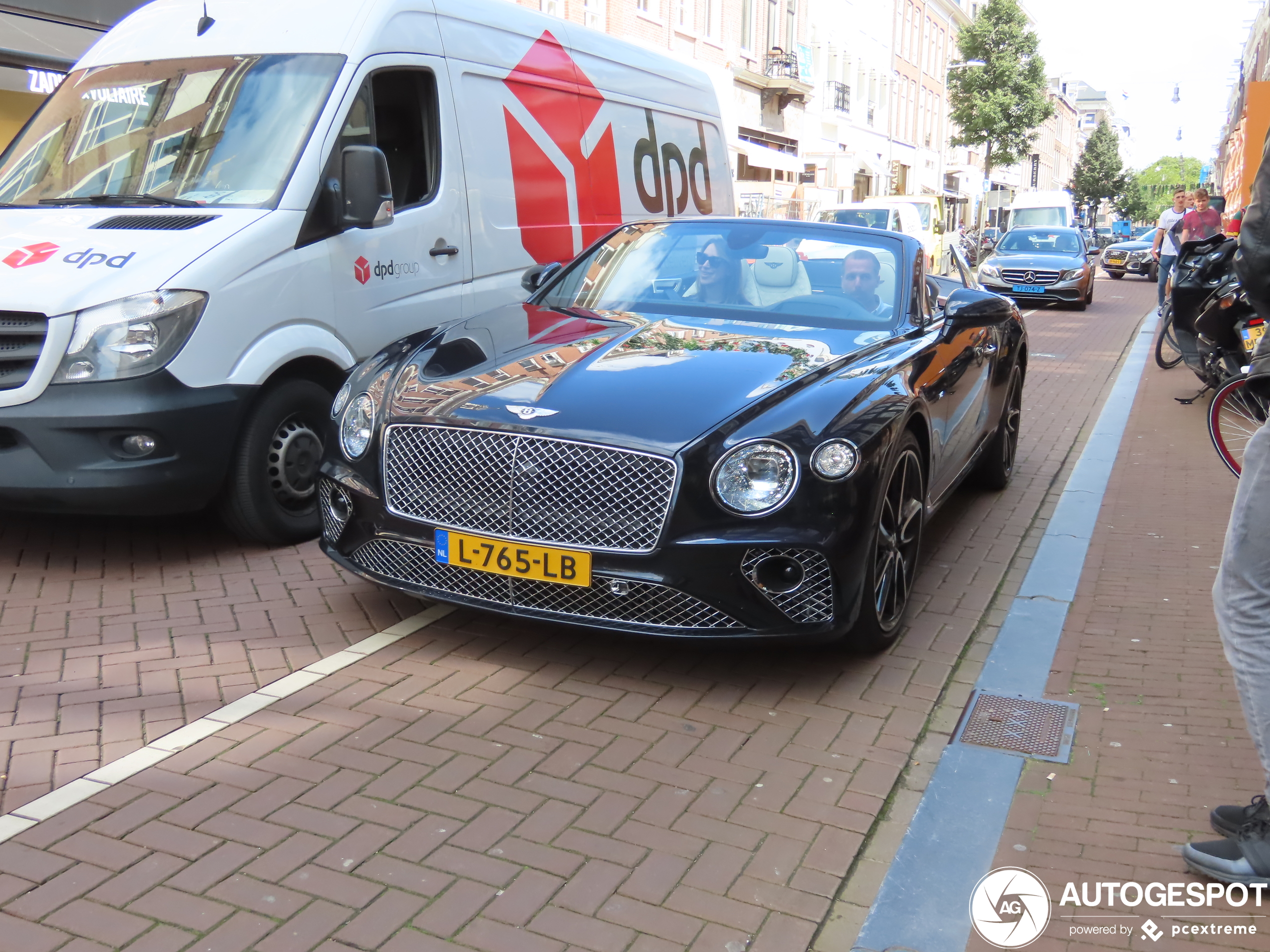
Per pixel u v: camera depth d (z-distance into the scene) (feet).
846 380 13.14
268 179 17.25
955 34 200.95
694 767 10.84
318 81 18.10
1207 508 20.93
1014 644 14.23
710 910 8.64
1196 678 13.25
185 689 12.27
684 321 15.37
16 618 14.25
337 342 17.72
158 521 18.63
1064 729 11.93
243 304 16.08
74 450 15.01
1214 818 9.83
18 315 15.08
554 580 12.05
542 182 22.85
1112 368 41.86
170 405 15.15
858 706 12.29
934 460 14.97
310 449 17.48
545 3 73.26
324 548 14.05
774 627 11.94
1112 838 9.83
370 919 8.36
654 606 11.93
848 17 139.44
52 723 11.43
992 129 155.12
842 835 9.75
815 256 16.74
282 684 12.42
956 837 9.81
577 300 16.66
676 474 11.68
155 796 10.02
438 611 14.66
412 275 19.34
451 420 12.60
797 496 11.76
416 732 11.36
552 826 9.72
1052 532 19.24
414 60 19.53
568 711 11.94
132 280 15.17
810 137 126.82
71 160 18.65
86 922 8.23
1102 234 293.43
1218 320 28.81
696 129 29.63
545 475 12.06
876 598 13.08
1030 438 28.12
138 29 20.15
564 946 8.14
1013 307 21.98
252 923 8.29
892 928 8.52
